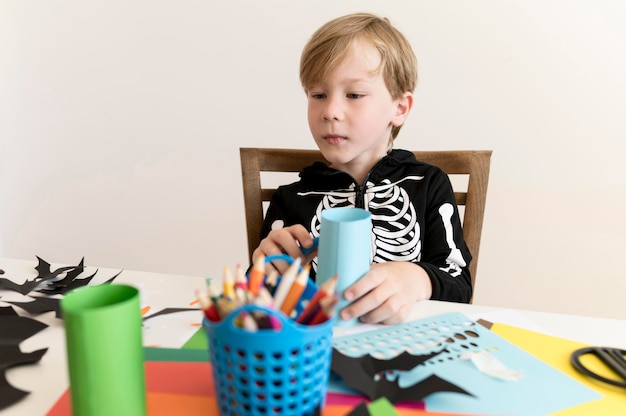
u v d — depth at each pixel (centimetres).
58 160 183
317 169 106
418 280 70
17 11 171
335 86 95
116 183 180
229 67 160
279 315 38
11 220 193
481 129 145
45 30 171
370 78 95
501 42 139
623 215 141
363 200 101
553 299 151
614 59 133
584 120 138
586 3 131
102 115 175
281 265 67
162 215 179
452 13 140
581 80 136
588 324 62
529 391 48
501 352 54
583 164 141
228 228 173
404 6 142
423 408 45
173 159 172
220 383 41
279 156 109
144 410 41
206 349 55
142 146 174
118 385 38
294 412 41
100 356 37
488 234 152
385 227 97
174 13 160
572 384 49
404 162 104
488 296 156
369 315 60
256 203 110
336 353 52
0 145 185
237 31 156
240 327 39
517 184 146
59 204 187
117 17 164
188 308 66
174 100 167
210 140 167
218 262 177
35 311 63
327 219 58
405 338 57
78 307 40
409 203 99
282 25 152
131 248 185
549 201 145
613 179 139
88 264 190
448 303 68
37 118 180
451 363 52
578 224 145
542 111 140
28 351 54
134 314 39
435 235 96
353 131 96
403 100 107
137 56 166
